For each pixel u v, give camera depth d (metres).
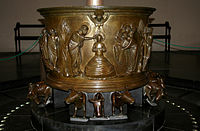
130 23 2.25
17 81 4.08
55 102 2.59
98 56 2.19
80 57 2.22
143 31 2.41
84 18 2.15
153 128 2.32
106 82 2.23
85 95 2.25
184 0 8.31
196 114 2.74
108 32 2.19
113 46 2.22
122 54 2.25
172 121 2.57
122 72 2.30
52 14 2.26
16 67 5.46
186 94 3.44
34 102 2.76
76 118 2.23
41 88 2.59
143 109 2.51
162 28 8.39
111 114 2.36
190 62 5.91
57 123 2.23
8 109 2.96
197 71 4.71
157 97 2.55
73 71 2.25
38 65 5.72
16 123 2.57
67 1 8.20
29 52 8.29
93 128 2.12
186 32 8.45
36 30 8.42
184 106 2.99
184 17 8.40
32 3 8.23
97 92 2.21
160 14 8.38
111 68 2.21
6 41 8.42
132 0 8.24
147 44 2.45
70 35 2.22
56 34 2.31
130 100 2.16
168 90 3.66
